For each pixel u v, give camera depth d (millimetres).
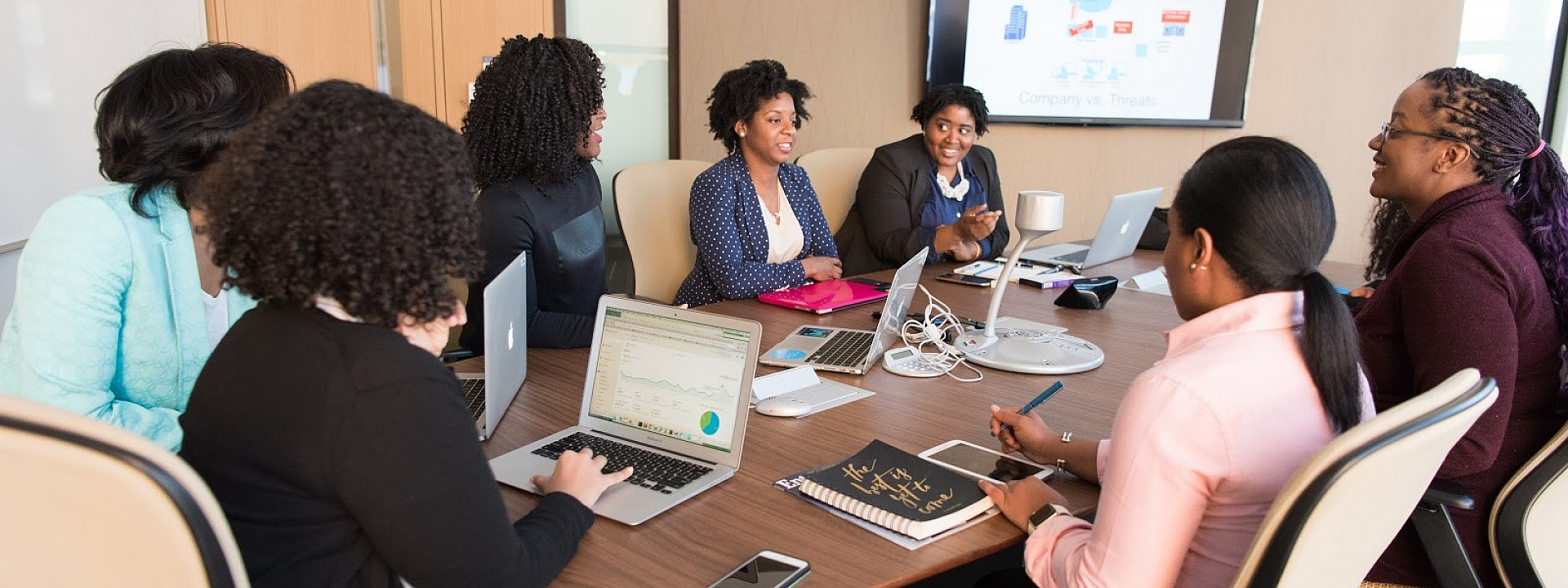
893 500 1234
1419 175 1547
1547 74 5398
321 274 814
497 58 2088
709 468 1349
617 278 4082
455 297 906
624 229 2797
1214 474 958
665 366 1434
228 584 765
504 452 1412
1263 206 993
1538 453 1398
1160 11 4625
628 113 3936
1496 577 1485
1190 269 1066
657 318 1450
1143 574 969
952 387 1745
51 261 1197
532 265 2006
